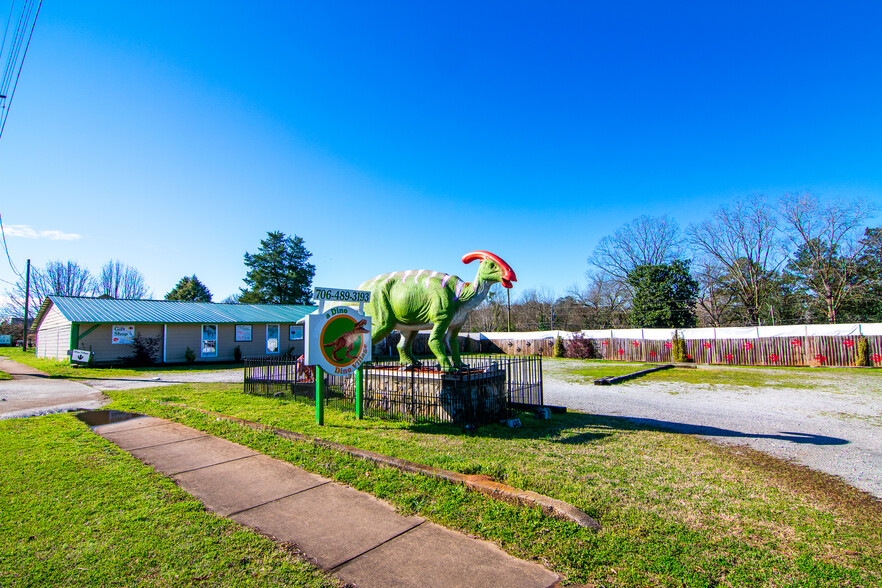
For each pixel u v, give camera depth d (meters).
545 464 5.50
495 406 8.36
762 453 6.34
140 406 9.24
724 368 21.27
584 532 3.57
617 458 5.89
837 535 3.70
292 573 3.00
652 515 4.01
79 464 5.24
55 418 8.03
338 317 7.49
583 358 29.95
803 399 11.66
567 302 48.53
